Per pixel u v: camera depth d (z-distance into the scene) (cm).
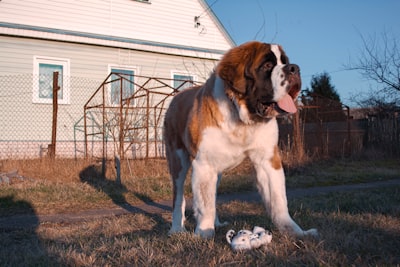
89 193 813
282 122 1645
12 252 378
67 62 1475
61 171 1051
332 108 1692
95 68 1532
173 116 485
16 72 1380
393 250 325
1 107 1344
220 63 367
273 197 388
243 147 385
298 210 553
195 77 1778
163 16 1748
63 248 374
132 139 1316
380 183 1011
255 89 355
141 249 346
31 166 1075
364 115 2061
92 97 1358
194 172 394
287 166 1195
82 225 534
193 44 1825
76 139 1462
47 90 1432
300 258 305
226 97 372
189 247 351
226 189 895
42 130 1412
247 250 328
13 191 799
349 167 1336
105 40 1532
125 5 1658
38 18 1471
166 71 1705
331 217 457
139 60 1638
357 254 307
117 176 934
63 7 1520
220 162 390
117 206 724
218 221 479
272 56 355
